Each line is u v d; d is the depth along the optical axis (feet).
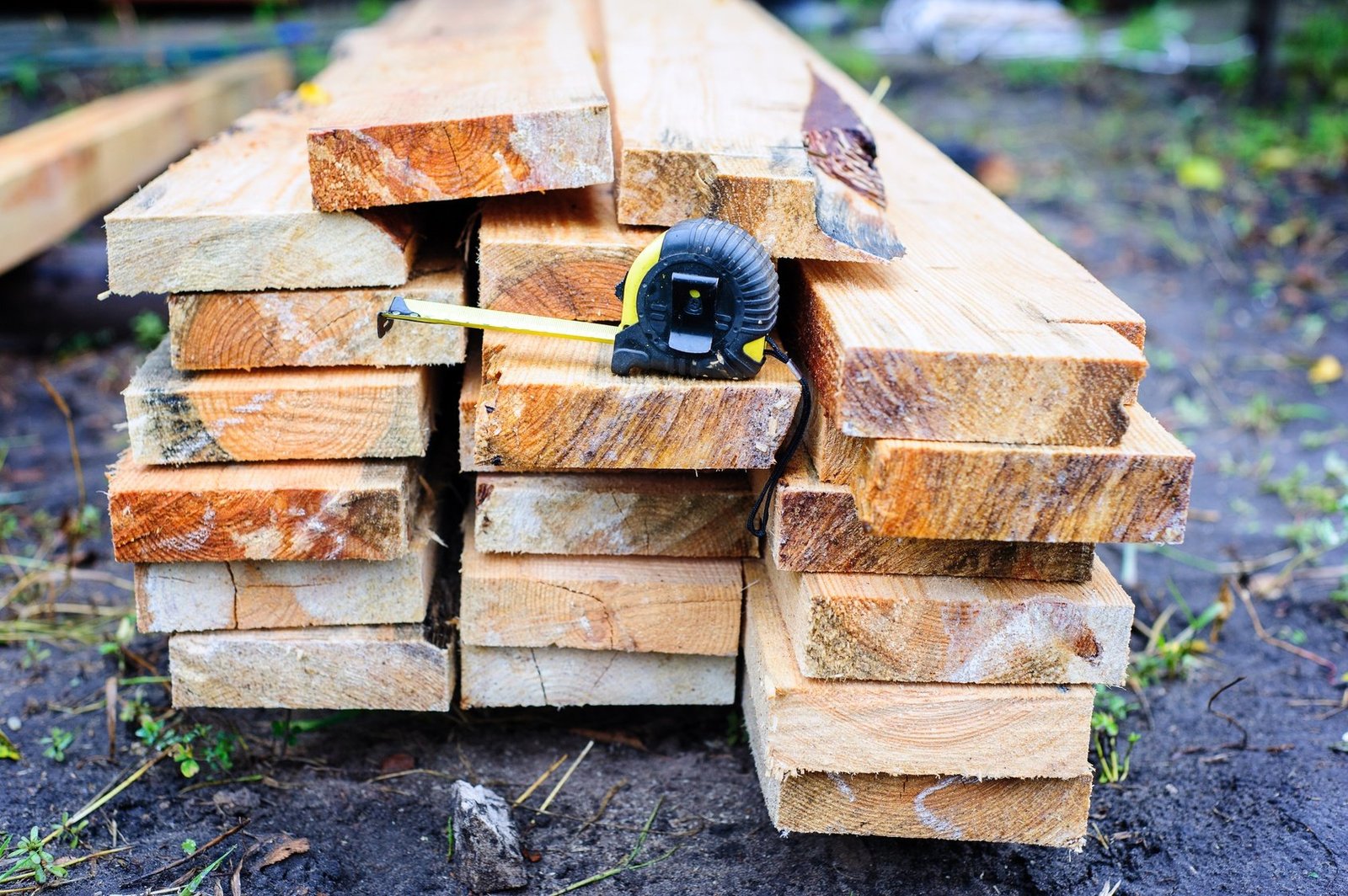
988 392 2.63
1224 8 14.52
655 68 3.97
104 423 5.06
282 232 2.97
